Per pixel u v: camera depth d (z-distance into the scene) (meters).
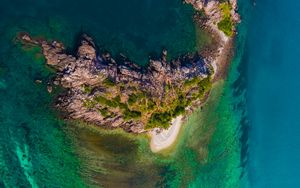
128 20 75.81
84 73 69.06
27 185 69.44
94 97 70.19
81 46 69.81
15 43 69.38
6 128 68.81
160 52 76.31
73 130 71.38
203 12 79.38
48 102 70.19
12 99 69.12
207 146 79.88
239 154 82.81
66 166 71.25
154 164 75.81
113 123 72.62
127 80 71.56
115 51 73.50
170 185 76.81
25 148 69.56
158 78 74.19
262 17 84.62
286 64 86.38
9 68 69.06
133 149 74.44
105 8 74.62
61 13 71.75
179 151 77.62
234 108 81.75
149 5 77.44
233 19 80.44
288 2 86.56
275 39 85.75
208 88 77.81
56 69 70.06
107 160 73.06
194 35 78.88
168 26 77.94
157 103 73.19
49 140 70.50
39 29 70.44
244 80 82.69
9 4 69.38
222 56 80.25
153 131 74.88
